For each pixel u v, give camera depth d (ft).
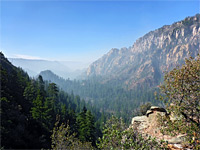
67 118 154.71
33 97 177.78
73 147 50.90
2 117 81.35
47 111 121.80
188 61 25.16
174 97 25.93
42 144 86.02
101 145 22.45
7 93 124.67
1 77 143.95
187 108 24.45
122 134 21.94
